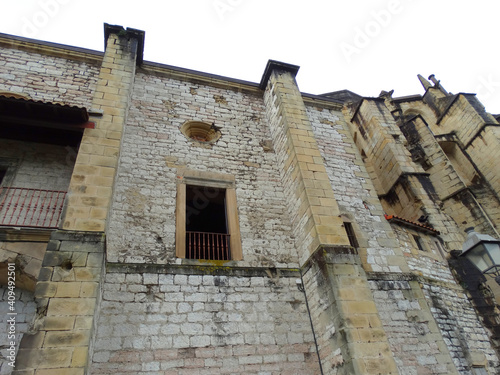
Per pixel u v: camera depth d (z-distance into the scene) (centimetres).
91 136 848
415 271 1049
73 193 735
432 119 2661
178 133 1134
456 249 1266
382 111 1838
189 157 1084
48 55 1176
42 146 946
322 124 1397
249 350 757
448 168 1881
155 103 1191
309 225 910
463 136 2306
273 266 916
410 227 1215
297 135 1109
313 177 995
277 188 1109
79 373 529
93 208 726
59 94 1080
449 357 870
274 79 1324
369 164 1856
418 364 830
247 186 1081
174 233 899
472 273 1184
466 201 1773
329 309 766
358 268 809
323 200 942
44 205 850
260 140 1241
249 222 995
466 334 979
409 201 1505
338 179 1212
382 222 1123
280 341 788
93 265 646
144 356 688
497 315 1076
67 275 623
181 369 694
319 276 823
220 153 1138
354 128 1983
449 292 1082
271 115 1307
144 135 1084
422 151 1992
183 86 1295
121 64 1111
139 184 961
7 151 912
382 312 891
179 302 777
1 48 1132
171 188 987
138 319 728
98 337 680
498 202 1984
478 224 1703
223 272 857
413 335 877
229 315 793
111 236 832
